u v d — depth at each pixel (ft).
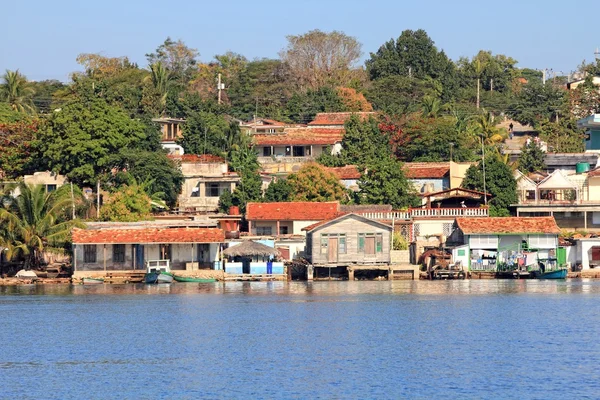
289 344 600.39
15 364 550.77
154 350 586.45
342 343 602.03
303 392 480.23
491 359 549.54
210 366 539.29
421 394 475.31
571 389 481.46
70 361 557.33
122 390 488.44
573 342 595.88
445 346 588.91
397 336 624.18
